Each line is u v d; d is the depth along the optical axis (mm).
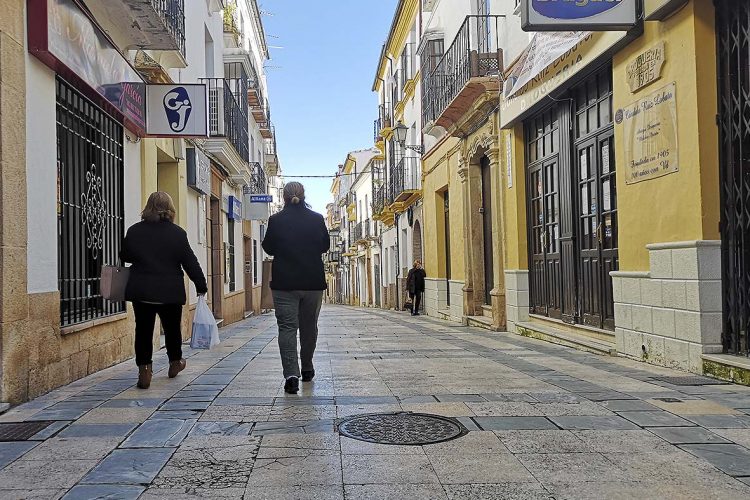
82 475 3422
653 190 6875
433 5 18781
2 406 4844
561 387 5750
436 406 4984
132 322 8273
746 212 5793
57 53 5734
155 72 9539
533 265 11328
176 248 6035
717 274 6098
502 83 11852
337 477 3385
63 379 6023
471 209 14516
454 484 3281
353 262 49031
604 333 8359
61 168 6336
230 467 3547
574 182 9422
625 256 7555
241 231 21562
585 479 3346
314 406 5008
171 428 4352
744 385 5562
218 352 8750
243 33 25234
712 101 6078
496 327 12336
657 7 6359
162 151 10805
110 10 7594
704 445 3900
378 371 6797
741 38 5793
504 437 4098
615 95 7656
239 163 18047
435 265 19000
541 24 6660
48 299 5719
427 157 19906
